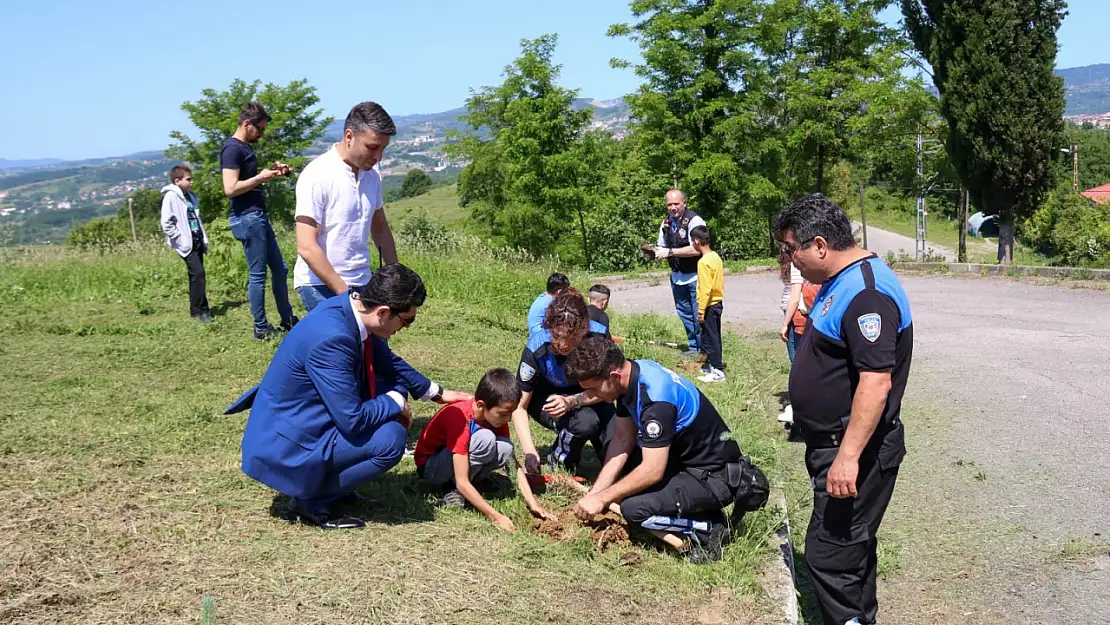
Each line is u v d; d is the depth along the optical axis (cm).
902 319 349
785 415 714
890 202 6281
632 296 1839
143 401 595
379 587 367
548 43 3309
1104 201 2450
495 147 4097
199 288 905
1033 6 2027
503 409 453
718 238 3350
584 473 551
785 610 385
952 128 2191
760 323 1297
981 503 559
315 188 531
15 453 480
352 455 412
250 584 361
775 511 484
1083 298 1422
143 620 329
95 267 1214
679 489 427
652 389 420
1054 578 463
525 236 3494
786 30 3125
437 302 1155
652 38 3050
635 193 3700
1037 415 736
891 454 356
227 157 764
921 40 2245
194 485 456
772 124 3195
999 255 2214
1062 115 2072
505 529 441
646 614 372
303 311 979
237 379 669
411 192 12550
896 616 432
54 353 729
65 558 368
